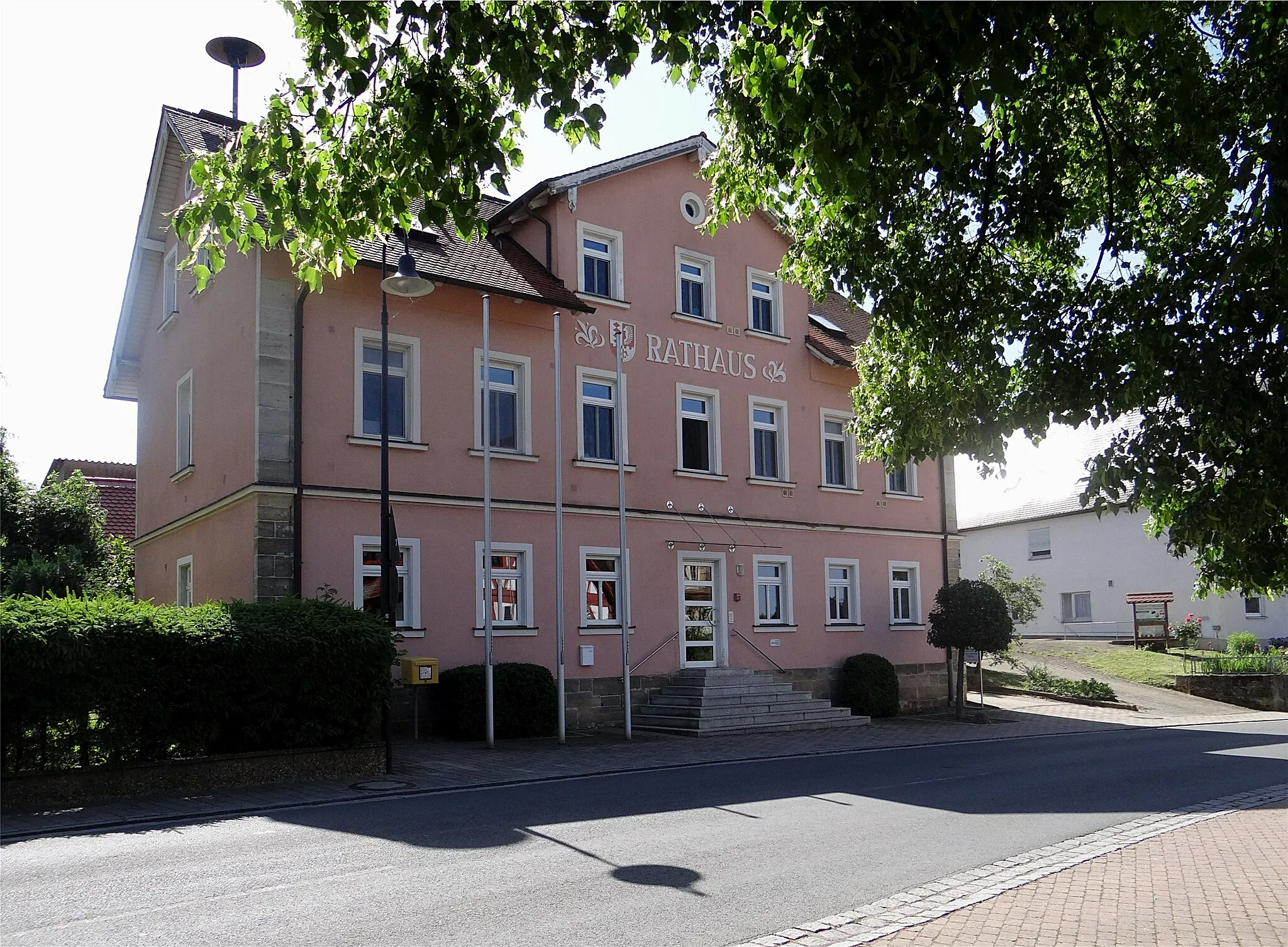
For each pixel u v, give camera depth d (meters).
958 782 14.38
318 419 18.84
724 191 9.12
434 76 6.12
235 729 13.77
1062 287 8.11
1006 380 8.23
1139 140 7.77
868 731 22.27
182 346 22.66
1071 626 46.25
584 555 22.02
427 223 6.38
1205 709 29.23
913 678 27.91
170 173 22.78
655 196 24.31
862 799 12.80
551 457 21.69
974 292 8.16
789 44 6.05
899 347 9.08
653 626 22.95
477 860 9.15
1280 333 6.18
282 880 8.37
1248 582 6.80
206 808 11.84
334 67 6.24
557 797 12.77
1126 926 7.05
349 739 14.57
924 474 29.28
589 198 23.14
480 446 20.70
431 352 20.25
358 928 7.02
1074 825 11.09
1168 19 6.67
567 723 21.09
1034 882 8.40
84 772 12.21
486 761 16.16
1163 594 38.12
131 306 25.19
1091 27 6.22
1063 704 29.03
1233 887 8.17
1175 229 7.41
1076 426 7.57
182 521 21.52
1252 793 13.44
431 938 6.79
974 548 51.16
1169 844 9.98
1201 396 6.29
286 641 13.84
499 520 20.78
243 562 18.52
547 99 6.45
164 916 7.31
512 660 20.61
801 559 25.89
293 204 6.42
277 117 6.25
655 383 23.67
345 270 19.33
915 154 6.05
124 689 12.56
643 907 7.59
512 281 21.11
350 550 18.92
